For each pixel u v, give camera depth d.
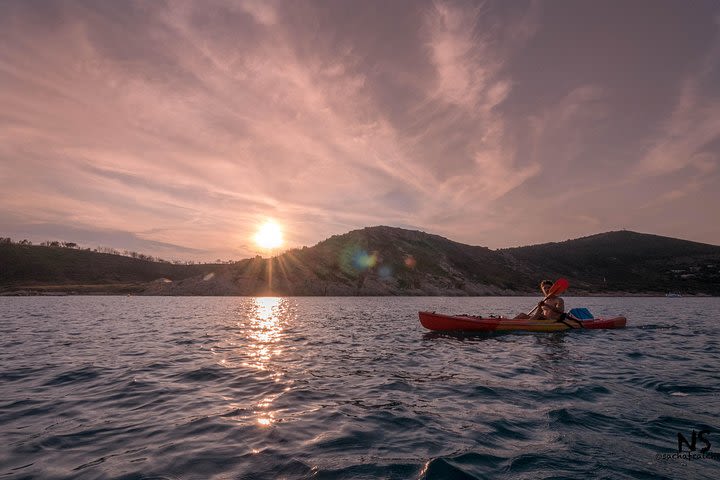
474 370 8.58
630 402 6.00
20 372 8.18
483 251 141.50
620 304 53.31
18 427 4.87
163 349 11.44
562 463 3.82
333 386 7.08
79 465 3.77
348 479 3.46
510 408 5.71
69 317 24.14
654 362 9.52
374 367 8.88
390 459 3.91
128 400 6.11
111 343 12.70
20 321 21.05
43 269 111.81
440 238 139.50
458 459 3.91
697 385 7.12
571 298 88.94
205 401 6.07
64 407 5.74
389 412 5.51
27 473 3.60
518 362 9.55
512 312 33.81
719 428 4.81
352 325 19.72
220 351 11.10
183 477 3.51
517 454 4.04
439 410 5.61
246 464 3.79
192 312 29.86
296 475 3.54
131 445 4.28
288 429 4.79
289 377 7.80
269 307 38.56
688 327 18.78
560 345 12.50
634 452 4.10
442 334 15.62
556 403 5.96
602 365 9.14
